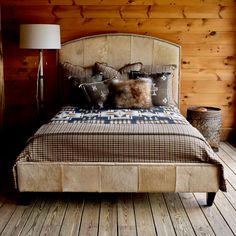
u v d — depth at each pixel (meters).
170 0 4.52
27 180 2.98
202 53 4.67
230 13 4.56
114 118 3.44
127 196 3.29
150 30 4.61
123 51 4.54
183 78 4.73
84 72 4.42
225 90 4.77
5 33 4.63
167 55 4.54
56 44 4.24
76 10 4.56
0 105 4.63
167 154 2.97
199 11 4.55
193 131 3.12
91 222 2.83
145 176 2.96
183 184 2.96
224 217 2.92
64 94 4.44
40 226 2.78
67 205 3.12
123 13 4.56
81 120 3.37
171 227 2.77
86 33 4.61
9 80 4.76
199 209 3.05
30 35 4.12
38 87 4.61
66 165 2.96
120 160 2.98
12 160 4.15
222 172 2.91
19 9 4.57
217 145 4.40
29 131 4.85
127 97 3.89
